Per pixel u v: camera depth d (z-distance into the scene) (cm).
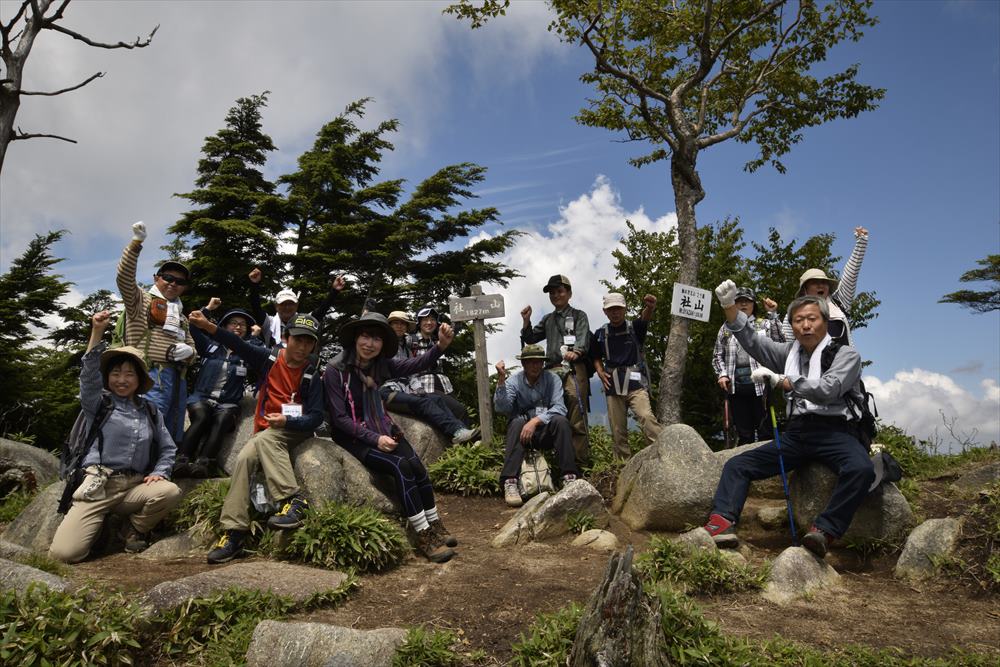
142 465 514
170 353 597
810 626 394
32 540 525
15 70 990
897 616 416
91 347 504
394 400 784
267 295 1622
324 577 425
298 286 1609
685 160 1053
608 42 1070
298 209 1744
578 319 766
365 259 1788
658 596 351
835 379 495
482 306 814
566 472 655
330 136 1855
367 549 467
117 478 499
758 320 746
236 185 1738
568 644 334
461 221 1800
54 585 372
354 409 544
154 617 361
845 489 485
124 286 561
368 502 525
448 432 788
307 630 346
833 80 1187
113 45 1066
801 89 1182
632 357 751
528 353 693
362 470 540
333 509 486
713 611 412
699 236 1248
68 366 1548
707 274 1212
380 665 331
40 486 745
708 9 978
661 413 951
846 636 382
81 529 479
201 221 1548
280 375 525
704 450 583
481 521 634
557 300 783
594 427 891
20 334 1353
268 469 489
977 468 610
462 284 1825
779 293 1192
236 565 429
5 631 326
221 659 338
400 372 580
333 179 1756
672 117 1044
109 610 349
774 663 336
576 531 563
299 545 470
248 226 1559
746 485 532
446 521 636
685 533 514
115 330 596
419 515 505
